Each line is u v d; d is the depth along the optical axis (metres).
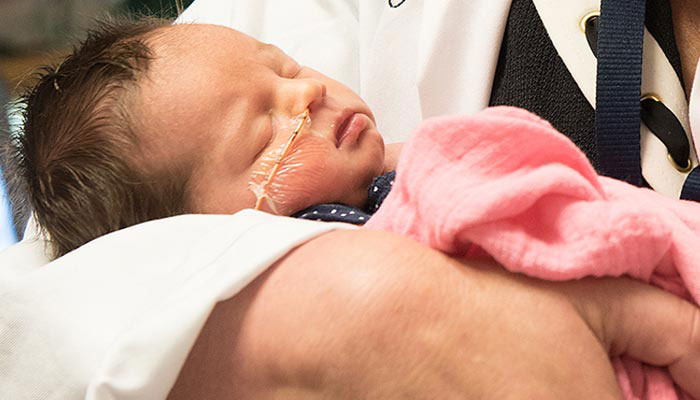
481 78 0.97
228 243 0.61
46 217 0.87
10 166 1.14
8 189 1.17
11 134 1.10
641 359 0.57
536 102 0.88
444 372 0.51
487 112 0.62
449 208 0.56
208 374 0.58
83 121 0.87
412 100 1.16
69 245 0.86
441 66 1.03
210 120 0.85
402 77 1.17
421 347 0.51
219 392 0.58
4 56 1.85
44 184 0.87
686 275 0.57
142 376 0.56
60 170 0.86
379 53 1.18
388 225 0.63
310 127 0.88
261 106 0.87
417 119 1.16
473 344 0.51
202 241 0.64
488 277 0.55
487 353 0.51
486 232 0.55
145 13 1.64
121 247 0.65
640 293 0.56
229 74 0.88
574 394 0.51
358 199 0.90
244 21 1.35
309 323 0.54
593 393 0.51
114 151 0.85
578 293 0.55
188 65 0.88
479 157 0.58
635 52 0.79
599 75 0.79
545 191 0.55
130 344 0.56
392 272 0.54
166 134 0.85
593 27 0.86
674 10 0.82
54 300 0.63
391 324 0.52
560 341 0.52
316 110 0.89
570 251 0.54
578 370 0.51
